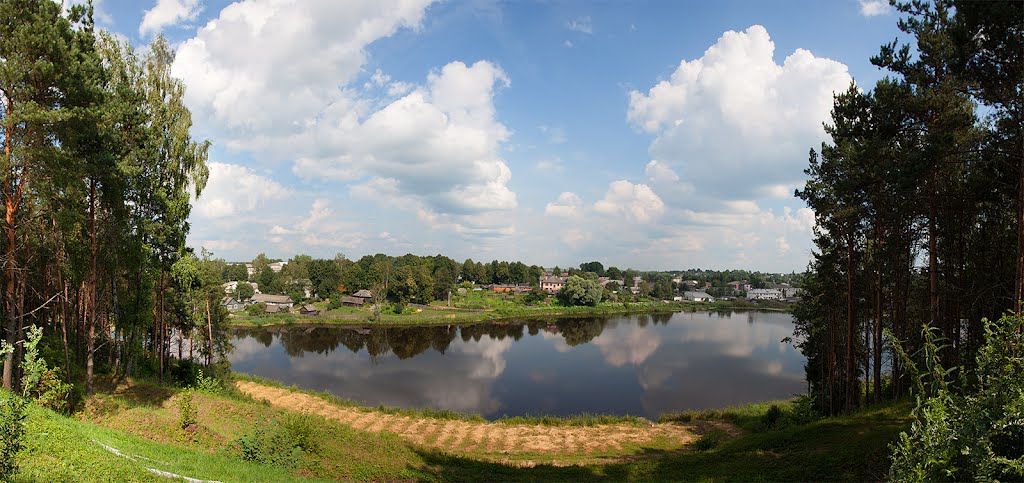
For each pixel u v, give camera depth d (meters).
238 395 33.66
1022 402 4.32
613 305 122.75
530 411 39.03
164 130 29.88
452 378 50.09
